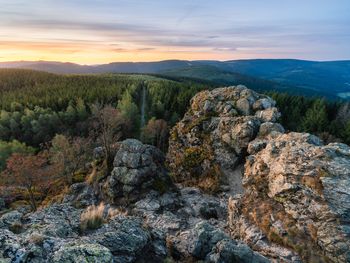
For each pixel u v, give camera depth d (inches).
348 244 868.0
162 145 4365.2
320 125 3796.8
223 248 721.6
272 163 1369.3
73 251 554.9
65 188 2149.4
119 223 856.9
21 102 5526.6
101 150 2210.9
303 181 1130.7
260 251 1015.0
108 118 3065.9
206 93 2940.5
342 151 1215.6
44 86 6579.7
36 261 548.7
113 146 2140.7
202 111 2753.4
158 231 909.2
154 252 780.6
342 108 4409.5
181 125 2819.9
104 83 6815.9
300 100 4822.8
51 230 728.3
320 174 1103.6
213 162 2289.6
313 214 1015.0
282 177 1212.5
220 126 2422.5
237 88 2775.6
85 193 1843.0
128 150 1923.0
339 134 3695.9
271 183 1275.8
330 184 1043.9
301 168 1184.2
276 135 1971.0
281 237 1019.3
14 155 2303.2
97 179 1903.3
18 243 595.5
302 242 966.4
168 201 1690.5
